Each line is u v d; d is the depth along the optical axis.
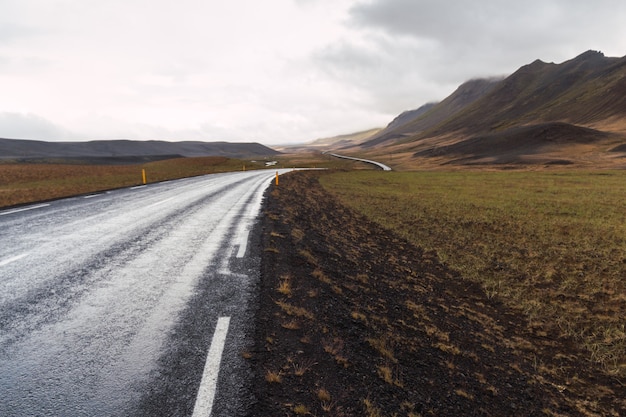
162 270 6.21
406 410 3.44
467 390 4.32
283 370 3.54
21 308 4.47
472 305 8.48
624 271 11.18
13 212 12.00
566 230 16.70
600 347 6.82
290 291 5.71
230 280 5.87
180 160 88.94
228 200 17.27
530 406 4.45
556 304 8.94
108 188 22.42
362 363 4.08
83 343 3.69
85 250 7.32
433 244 14.27
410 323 6.07
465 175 60.44
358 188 36.28
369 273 8.90
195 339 3.90
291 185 31.42
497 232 16.64
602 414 4.69
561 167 83.06
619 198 26.98
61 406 2.78
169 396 2.96
